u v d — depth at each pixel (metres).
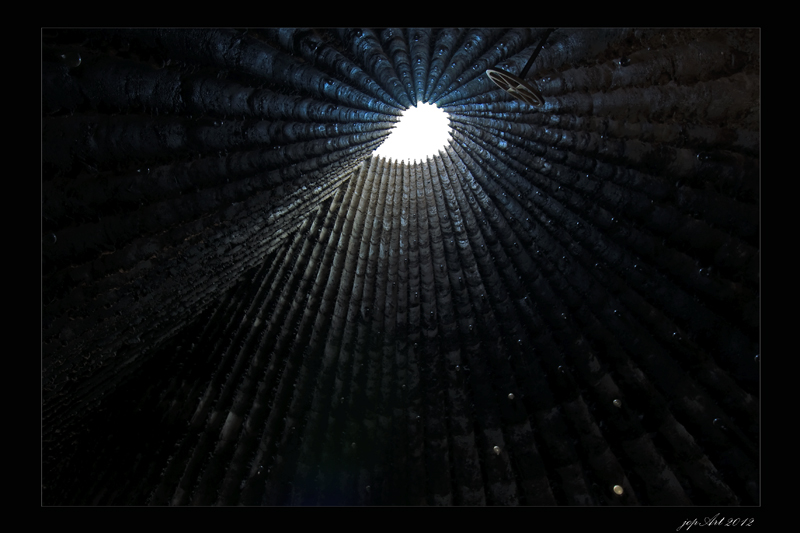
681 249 3.81
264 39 2.81
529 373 4.70
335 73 3.42
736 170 3.32
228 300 4.86
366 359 5.06
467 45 3.56
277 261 5.02
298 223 4.83
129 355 3.88
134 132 2.44
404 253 5.18
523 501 4.32
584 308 4.50
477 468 4.57
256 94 3.00
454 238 5.10
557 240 4.55
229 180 3.26
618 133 3.53
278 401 4.82
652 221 3.85
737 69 3.04
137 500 4.14
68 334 2.81
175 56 2.49
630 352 4.25
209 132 2.84
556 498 4.21
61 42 2.16
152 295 3.38
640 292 4.17
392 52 3.56
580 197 4.17
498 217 4.86
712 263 3.67
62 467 4.03
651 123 3.37
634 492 3.97
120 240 2.72
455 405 4.84
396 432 4.82
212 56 2.64
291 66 3.08
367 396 4.93
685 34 2.99
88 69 2.19
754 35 2.96
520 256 4.80
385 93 4.16
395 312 5.12
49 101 2.19
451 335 5.02
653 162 3.54
